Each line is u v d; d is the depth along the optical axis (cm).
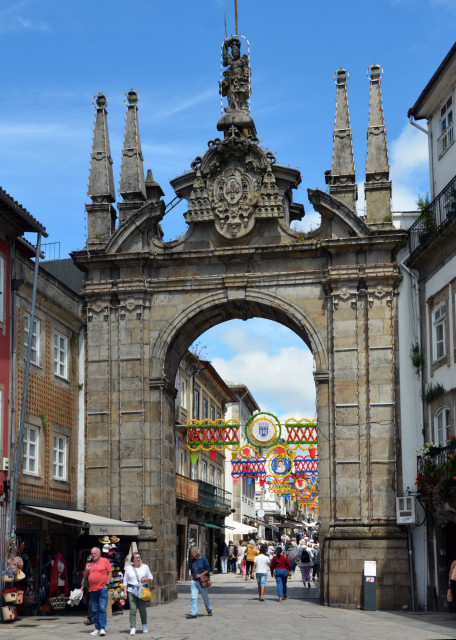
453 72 2544
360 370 2688
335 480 2634
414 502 2536
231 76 2947
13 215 2312
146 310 2845
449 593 2012
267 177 2822
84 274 2984
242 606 2580
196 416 4934
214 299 2811
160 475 2744
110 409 2805
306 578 3572
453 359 2377
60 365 2773
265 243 2811
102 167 2953
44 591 2417
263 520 8069
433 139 2759
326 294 2759
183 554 4409
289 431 3228
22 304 2450
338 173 2806
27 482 2433
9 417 2317
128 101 2983
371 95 2852
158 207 2841
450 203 2484
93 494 2759
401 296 2714
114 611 2355
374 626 2005
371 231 2720
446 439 2438
